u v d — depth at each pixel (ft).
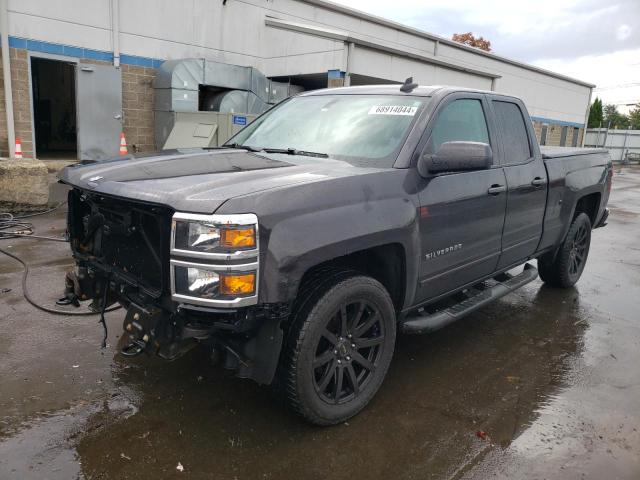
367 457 9.19
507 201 13.56
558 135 105.40
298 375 9.07
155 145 44.01
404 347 13.91
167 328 8.87
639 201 48.52
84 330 13.53
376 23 63.00
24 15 36.27
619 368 13.07
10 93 36.32
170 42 44.19
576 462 9.27
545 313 16.81
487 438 9.89
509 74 86.99
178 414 10.18
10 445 9.04
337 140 12.03
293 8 53.93
